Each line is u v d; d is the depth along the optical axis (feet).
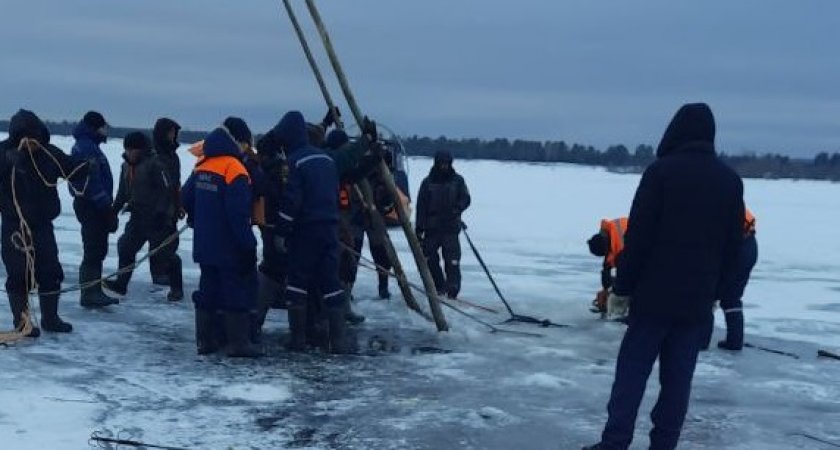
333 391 19.62
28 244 21.80
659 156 15.51
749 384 22.30
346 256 27.27
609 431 15.42
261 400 18.58
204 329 22.12
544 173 199.00
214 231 21.40
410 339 25.73
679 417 15.52
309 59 26.76
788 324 31.45
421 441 16.51
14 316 22.31
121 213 30.37
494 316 30.32
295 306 23.20
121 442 15.21
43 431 15.61
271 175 23.89
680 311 14.87
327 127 27.91
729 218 15.05
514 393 20.18
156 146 29.12
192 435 16.07
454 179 33.01
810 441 17.76
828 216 96.37
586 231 66.33
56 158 21.84
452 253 32.81
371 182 29.48
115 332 23.93
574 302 33.86
